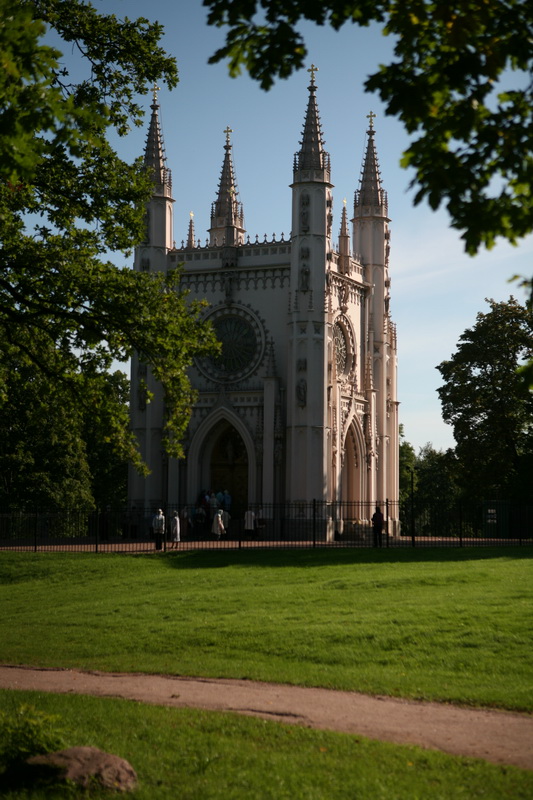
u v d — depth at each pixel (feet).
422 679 87.71
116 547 224.12
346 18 52.29
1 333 120.26
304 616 120.67
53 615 137.39
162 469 288.92
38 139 68.74
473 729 69.46
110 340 115.34
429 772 57.26
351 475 303.89
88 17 117.29
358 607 124.77
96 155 118.73
